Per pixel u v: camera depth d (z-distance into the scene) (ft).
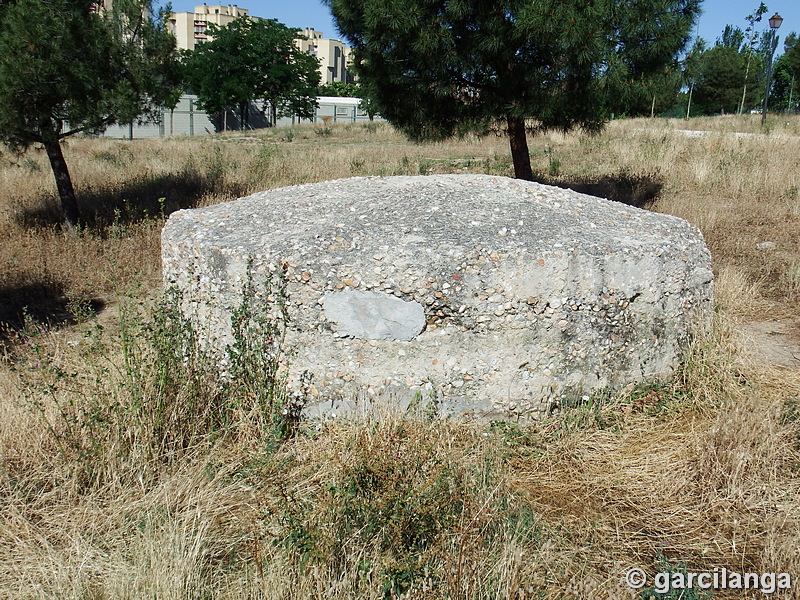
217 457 11.35
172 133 129.59
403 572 8.68
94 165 43.60
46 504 10.36
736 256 24.47
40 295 22.21
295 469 11.12
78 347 16.34
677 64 29.60
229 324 13.26
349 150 60.29
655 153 43.42
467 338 12.30
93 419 11.05
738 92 125.08
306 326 12.50
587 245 12.89
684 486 10.91
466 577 8.32
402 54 28.63
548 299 12.45
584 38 25.95
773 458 11.21
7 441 11.41
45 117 26.58
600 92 27.84
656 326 13.73
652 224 15.49
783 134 50.67
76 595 8.33
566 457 11.79
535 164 47.06
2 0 28.25
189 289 13.80
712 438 11.48
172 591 8.28
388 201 15.60
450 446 11.25
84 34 26.27
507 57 28.17
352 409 12.57
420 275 12.09
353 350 12.43
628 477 11.25
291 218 14.75
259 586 8.46
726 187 35.12
